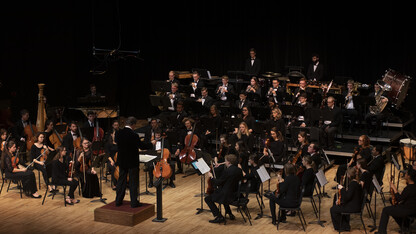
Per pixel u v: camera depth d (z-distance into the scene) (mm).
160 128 12375
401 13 14469
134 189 9320
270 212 9734
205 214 9672
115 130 11914
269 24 16359
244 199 9172
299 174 9492
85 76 17188
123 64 18031
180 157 11781
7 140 11438
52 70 16438
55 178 10188
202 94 14719
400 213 8328
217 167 9867
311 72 15195
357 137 13203
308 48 15891
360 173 9156
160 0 17422
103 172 12258
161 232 8867
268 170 12000
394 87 13125
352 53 15297
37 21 15961
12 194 10812
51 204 10234
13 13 15430
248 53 16750
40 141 11297
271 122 12445
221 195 9070
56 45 16422
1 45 15266
